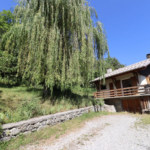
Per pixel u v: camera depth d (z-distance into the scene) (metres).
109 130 5.71
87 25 8.47
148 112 9.59
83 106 9.69
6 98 6.88
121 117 8.95
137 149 3.61
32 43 6.63
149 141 4.15
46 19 7.45
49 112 6.45
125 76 12.88
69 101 9.34
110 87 14.59
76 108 8.78
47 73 6.94
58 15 7.79
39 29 6.89
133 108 11.27
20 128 4.32
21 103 6.40
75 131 5.48
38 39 6.86
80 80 7.40
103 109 11.91
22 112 5.35
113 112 11.52
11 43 8.17
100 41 9.41
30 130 4.68
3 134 3.75
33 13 7.38
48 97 8.85
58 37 7.17
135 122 7.09
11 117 4.65
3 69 9.09
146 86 10.12
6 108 5.45
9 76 11.26
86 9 8.87
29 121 4.73
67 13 7.89
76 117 7.75
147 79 11.65
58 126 5.82
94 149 3.72
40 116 5.74
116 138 4.60
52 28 7.38
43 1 7.44
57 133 5.05
